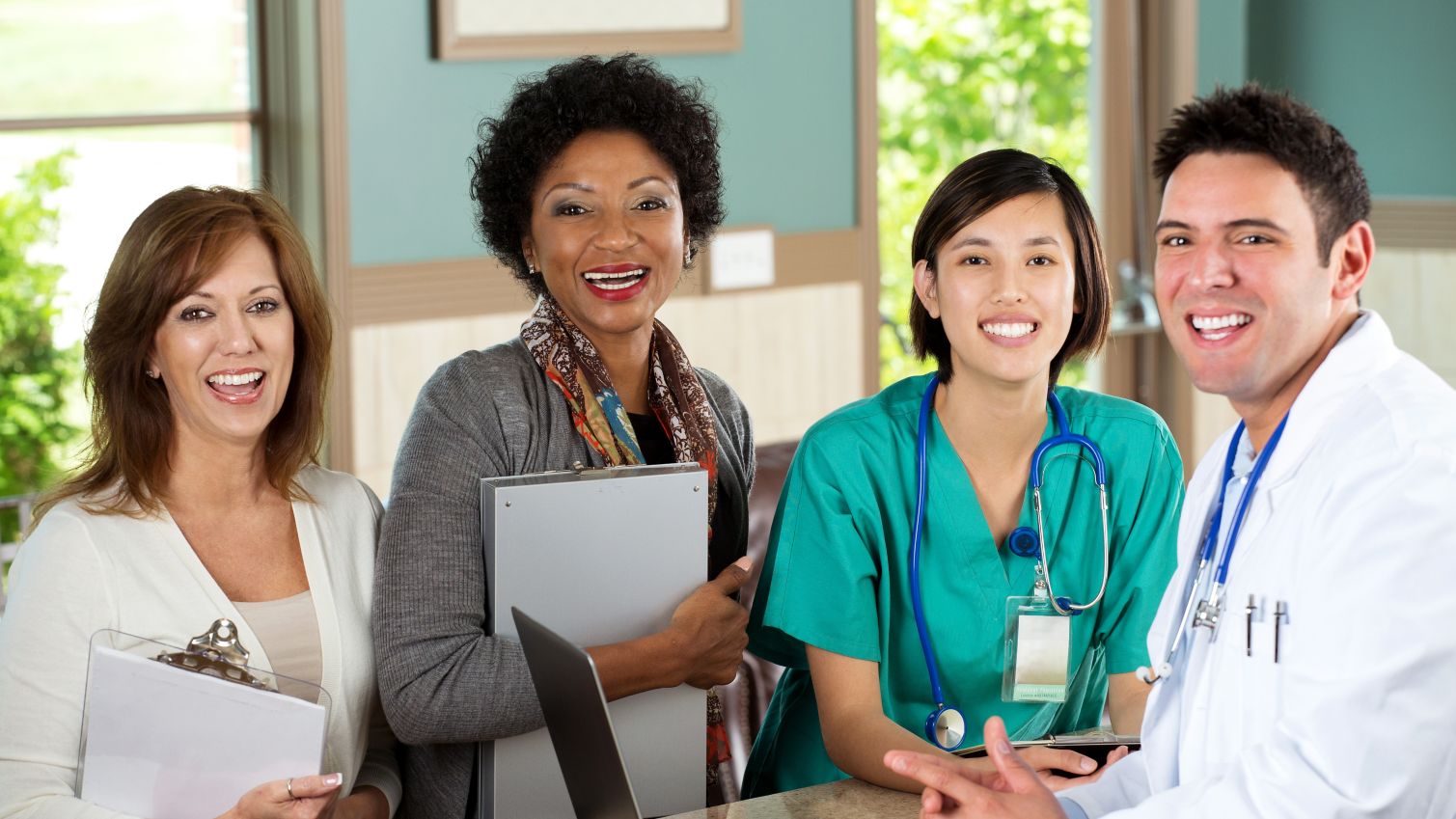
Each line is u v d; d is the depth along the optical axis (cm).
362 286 343
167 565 158
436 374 174
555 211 176
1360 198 130
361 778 170
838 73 397
